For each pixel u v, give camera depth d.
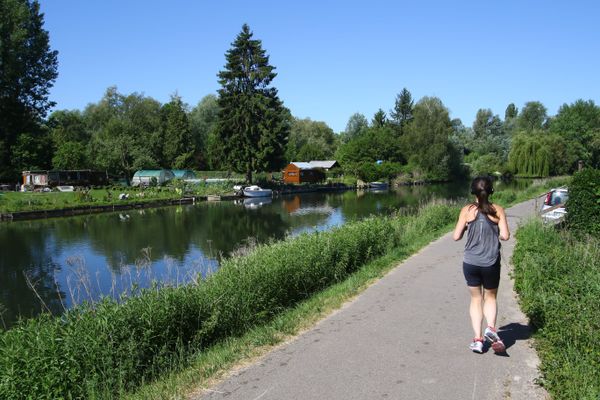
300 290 9.13
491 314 5.14
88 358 5.16
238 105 60.84
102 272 17.84
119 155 66.00
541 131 75.62
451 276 9.45
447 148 83.88
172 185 58.59
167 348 6.01
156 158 78.06
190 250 22.64
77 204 41.88
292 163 76.06
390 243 13.05
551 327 5.53
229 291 7.38
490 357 5.08
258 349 5.67
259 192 56.88
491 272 5.04
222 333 7.04
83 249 23.38
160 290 6.82
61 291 15.42
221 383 4.73
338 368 4.90
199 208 45.62
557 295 6.49
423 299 7.65
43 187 55.66
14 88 55.69
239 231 29.16
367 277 9.55
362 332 6.05
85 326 5.46
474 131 119.94
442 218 19.53
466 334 5.86
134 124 83.56
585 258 9.18
